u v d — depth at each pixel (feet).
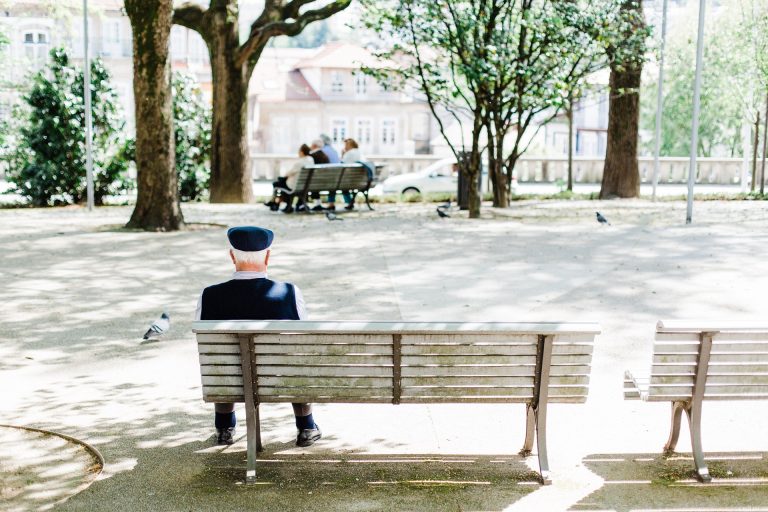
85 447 18.13
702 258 42.68
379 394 16.48
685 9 162.71
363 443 18.43
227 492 15.81
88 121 69.10
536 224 58.85
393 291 35.01
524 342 16.25
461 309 31.63
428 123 244.22
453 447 18.16
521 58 64.28
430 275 38.45
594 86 79.92
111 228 55.16
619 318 30.09
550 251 45.34
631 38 67.87
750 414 20.10
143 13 52.60
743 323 16.17
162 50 53.16
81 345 26.84
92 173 74.59
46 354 25.84
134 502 15.37
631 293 34.30
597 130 256.32
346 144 73.41
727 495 15.67
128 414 20.39
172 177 54.70
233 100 80.94
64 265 41.11
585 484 16.19
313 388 16.49
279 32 79.25
